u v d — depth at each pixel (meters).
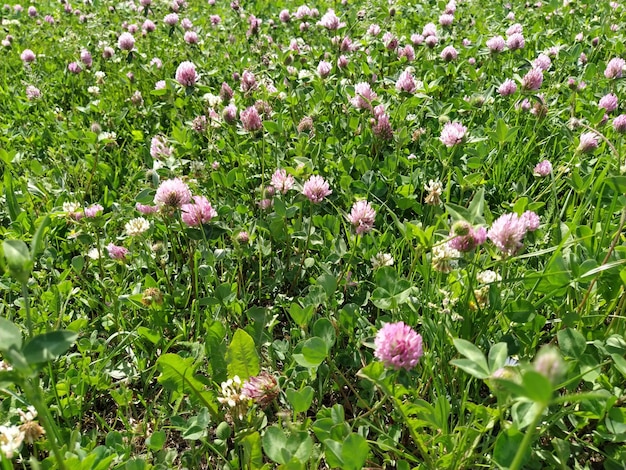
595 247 0.40
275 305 0.46
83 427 0.38
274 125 0.58
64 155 0.68
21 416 0.32
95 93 0.86
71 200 0.59
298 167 0.49
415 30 1.13
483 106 0.71
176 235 0.52
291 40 1.03
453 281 0.37
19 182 0.60
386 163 0.57
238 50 1.02
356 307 0.40
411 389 0.32
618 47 0.86
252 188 0.60
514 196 0.56
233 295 0.41
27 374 0.22
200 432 0.32
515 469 0.19
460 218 0.34
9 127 0.78
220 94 0.68
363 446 0.27
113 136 0.69
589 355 0.31
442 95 0.78
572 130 0.62
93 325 0.45
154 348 0.42
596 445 0.32
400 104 0.68
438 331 0.35
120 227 0.55
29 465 0.34
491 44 0.80
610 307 0.37
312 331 0.39
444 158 0.56
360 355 0.38
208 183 0.59
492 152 0.62
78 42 1.13
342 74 0.80
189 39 1.00
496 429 0.33
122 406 0.39
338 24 0.90
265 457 0.34
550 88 0.76
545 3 1.22
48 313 0.44
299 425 0.32
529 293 0.38
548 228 0.45
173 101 0.72
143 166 0.66
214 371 0.35
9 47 1.15
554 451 0.31
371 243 0.48
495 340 0.36
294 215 0.52
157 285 0.45
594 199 0.49
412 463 0.32
